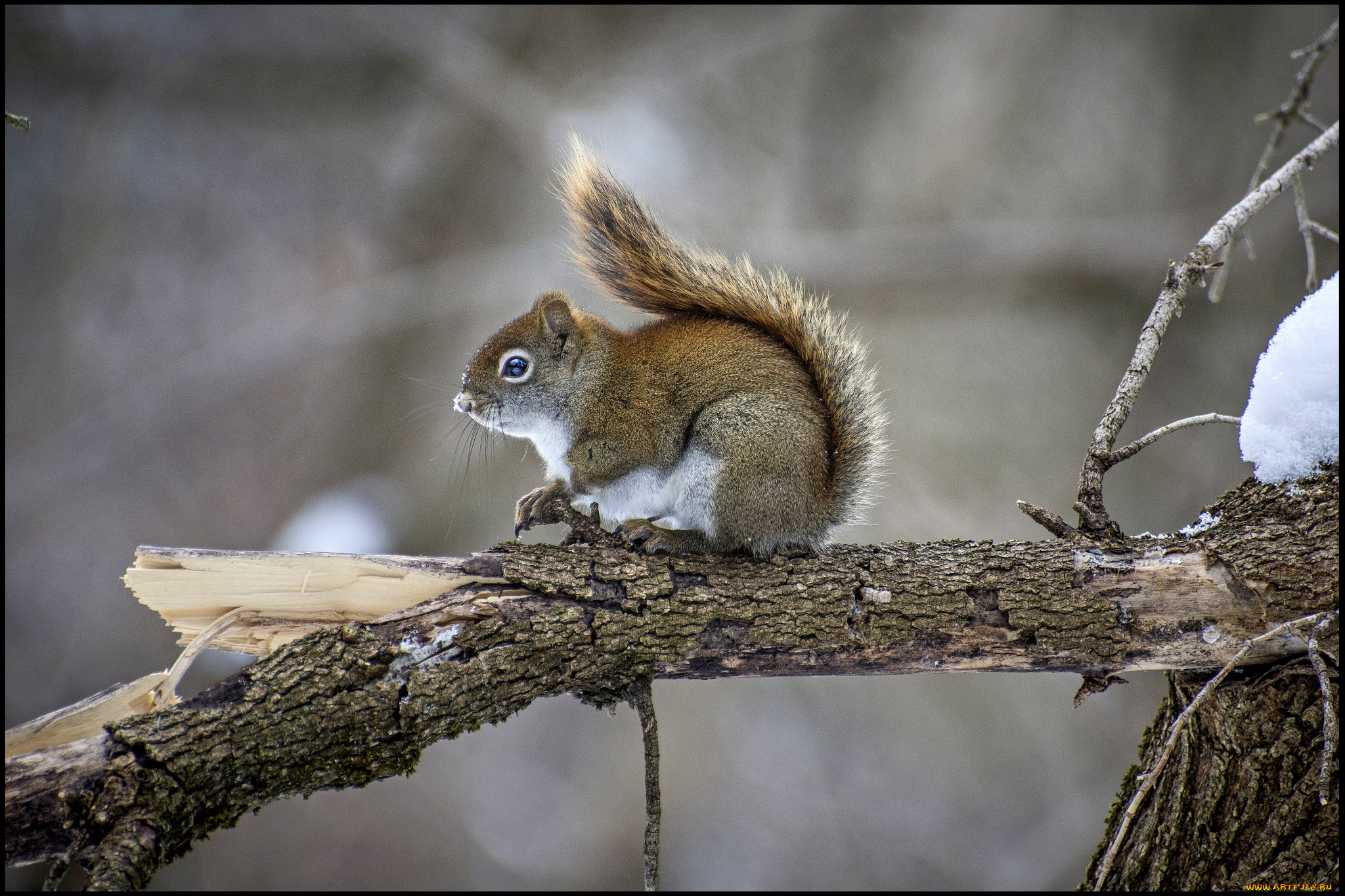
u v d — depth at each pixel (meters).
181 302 17.42
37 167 17.12
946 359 16.72
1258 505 5.01
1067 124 18.05
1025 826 12.29
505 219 18.02
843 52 18.61
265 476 16.48
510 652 4.63
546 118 17.23
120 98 17.59
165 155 17.89
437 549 15.87
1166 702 5.16
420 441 16.73
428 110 18.73
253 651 4.98
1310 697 4.50
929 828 12.47
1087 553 4.92
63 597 14.88
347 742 4.39
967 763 13.05
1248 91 16.78
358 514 15.73
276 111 18.09
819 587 4.95
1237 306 15.60
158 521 15.69
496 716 4.62
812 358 6.28
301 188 18.36
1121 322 16.47
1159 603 4.75
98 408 16.08
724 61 19.14
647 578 4.96
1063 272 16.69
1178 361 15.57
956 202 18.09
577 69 18.62
